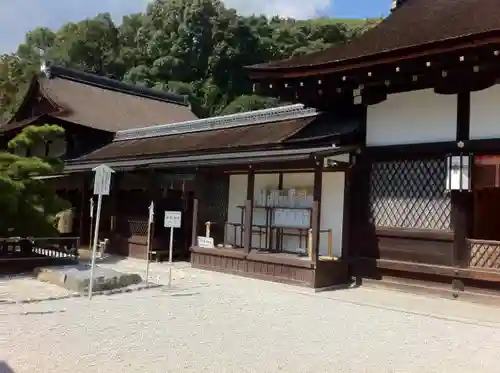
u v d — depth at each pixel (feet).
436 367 17.15
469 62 28.84
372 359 17.85
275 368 16.31
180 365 16.22
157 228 47.39
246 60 150.61
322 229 38.40
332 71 33.58
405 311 26.96
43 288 30.76
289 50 157.58
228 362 16.74
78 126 65.57
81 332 20.06
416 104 33.42
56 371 15.20
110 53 165.68
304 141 36.86
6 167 39.29
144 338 19.47
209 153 44.93
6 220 37.76
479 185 30.14
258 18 180.14
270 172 40.55
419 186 33.01
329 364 17.04
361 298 30.60
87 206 57.47
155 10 178.50
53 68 76.89
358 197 35.81
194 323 22.39
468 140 30.35
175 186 50.29
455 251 30.89
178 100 92.12
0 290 29.71
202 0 156.35
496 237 39.58
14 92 129.18
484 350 19.56
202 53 152.97
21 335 19.26
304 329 22.09
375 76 32.86
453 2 38.81
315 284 33.30
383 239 34.45
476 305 29.04
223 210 45.55
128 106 80.38
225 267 39.65
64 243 49.78
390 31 36.58
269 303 28.02
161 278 36.27
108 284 30.73
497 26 27.25
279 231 40.19
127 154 55.26
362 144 35.86
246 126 49.67
